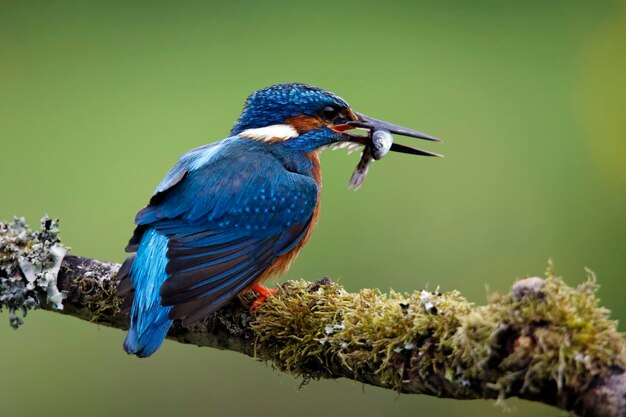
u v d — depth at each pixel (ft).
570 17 44.62
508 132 42.19
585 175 42.01
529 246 39.32
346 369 21.01
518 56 44.50
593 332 16.56
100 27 45.70
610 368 16.35
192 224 25.32
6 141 42.19
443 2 45.24
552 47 44.42
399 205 38.86
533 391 16.98
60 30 45.39
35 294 24.50
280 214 26.43
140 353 23.18
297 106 29.43
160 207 25.55
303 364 21.91
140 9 45.96
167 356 37.60
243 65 44.70
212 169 26.66
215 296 23.31
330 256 37.60
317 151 30.07
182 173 26.25
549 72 43.88
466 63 44.01
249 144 28.55
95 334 37.68
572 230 40.16
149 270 24.23
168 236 24.80
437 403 36.14
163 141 42.29
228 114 43.29
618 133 42.47
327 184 38.63
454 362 18.12
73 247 39.34
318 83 44.27
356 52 44.68
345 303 21.49
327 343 21.11
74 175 41.29
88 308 25.05
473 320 17.56
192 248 24.43
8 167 41.50
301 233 26.99
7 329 37.47
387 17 45.39
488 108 42.75
